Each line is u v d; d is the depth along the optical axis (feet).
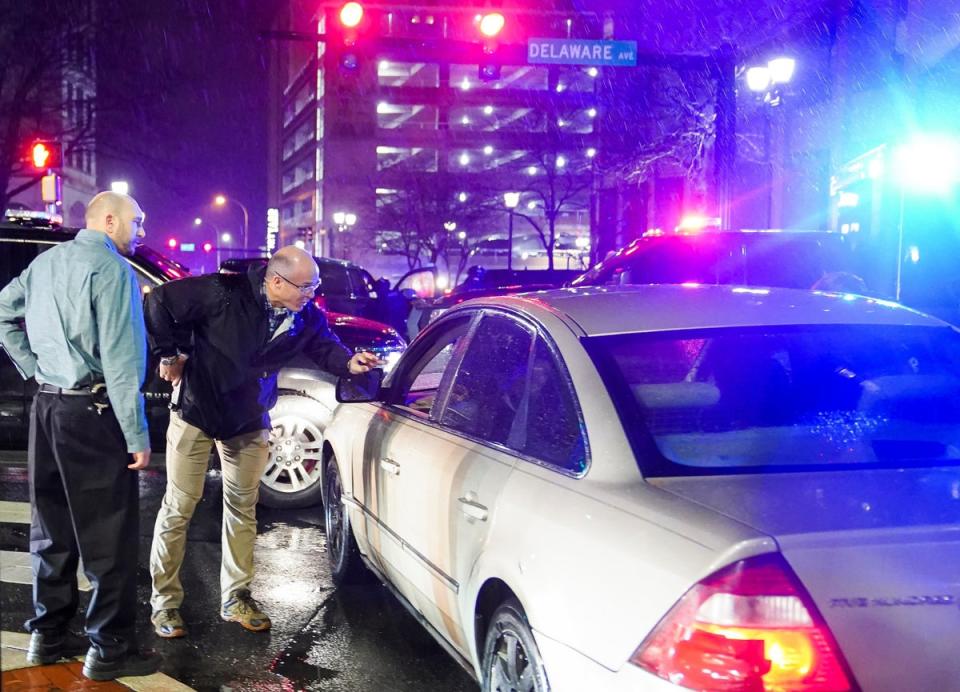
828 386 10.78
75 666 14.15
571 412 10.53
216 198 214.48
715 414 10.23
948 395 10.82
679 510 8.50
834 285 34.30
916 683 7.41
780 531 7.82
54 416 12.93
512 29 56.49
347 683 13.94
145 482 25.99
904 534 7.77
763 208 84.79
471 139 290.76
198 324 14.90
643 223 134.92
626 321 11.60
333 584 18.35
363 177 292.40
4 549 20.02
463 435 12.89
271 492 23.66
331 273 50.19
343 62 56.13
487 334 13.50
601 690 8.52
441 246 230.07
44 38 94.38
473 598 11.34
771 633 7.34
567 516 9.52
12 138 95.14
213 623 16.29
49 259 12.98
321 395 23.70
